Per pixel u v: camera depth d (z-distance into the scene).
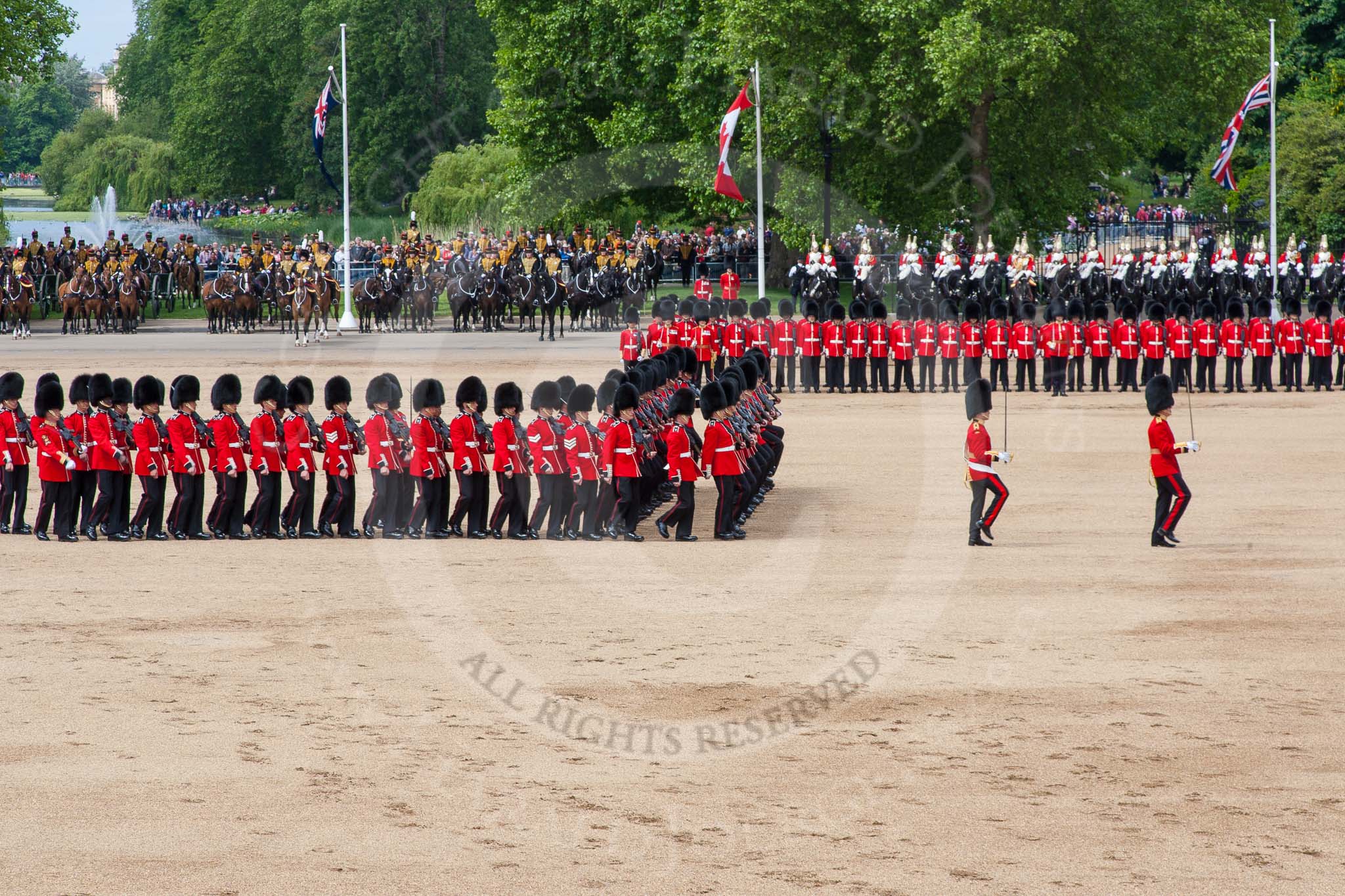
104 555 89.75
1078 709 55.28
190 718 54.09
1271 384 188.50
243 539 99.25
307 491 100.31
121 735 52.25
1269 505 103.44
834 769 49.12
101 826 43.94
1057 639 65.44
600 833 43.66
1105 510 103.50
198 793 46.72
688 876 40.47
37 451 100.75
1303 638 65.06
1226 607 71.25
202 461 100.25
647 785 47.75
